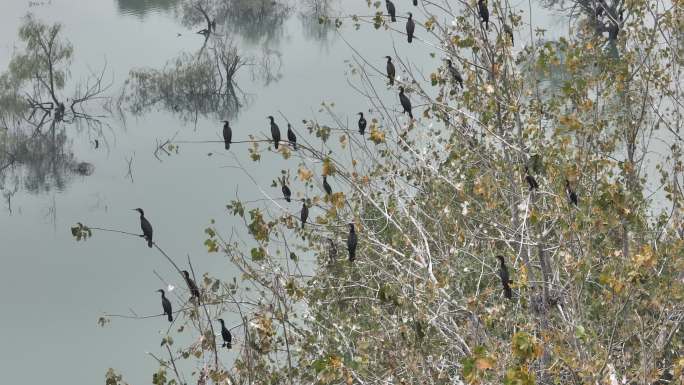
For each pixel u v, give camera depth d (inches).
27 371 1496.1
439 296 526.3
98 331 1679.4
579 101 597.3
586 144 576.7
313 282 600.7
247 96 3304.6
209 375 482.0
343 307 643.5
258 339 518.6
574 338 478.6
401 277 552.4
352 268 626.5
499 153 661.9
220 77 3474.4
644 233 674.8
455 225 629.3
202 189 2402.8
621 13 698.2
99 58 3902.6
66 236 2185.0
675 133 683.4
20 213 2333.9
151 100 3309.5
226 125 520.7
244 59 3804.1
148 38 4315.9
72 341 1636.3
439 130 745.0
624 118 679.7
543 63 615.8
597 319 593.9
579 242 518.3
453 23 625.3
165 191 2415.1
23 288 1883.6
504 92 627.2
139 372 1493.6
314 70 3494.1
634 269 441.1
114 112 3216.0
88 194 2453.2
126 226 2225.6
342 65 3528.5
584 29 697.6
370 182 578.6
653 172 800.3
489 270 663.1
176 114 3206.2
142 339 1643.7
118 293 1865.2
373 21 636.1
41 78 3203.7
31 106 3127.5
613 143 668.1
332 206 526.6
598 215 505.0
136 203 2325.3
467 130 657.0
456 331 542.3
